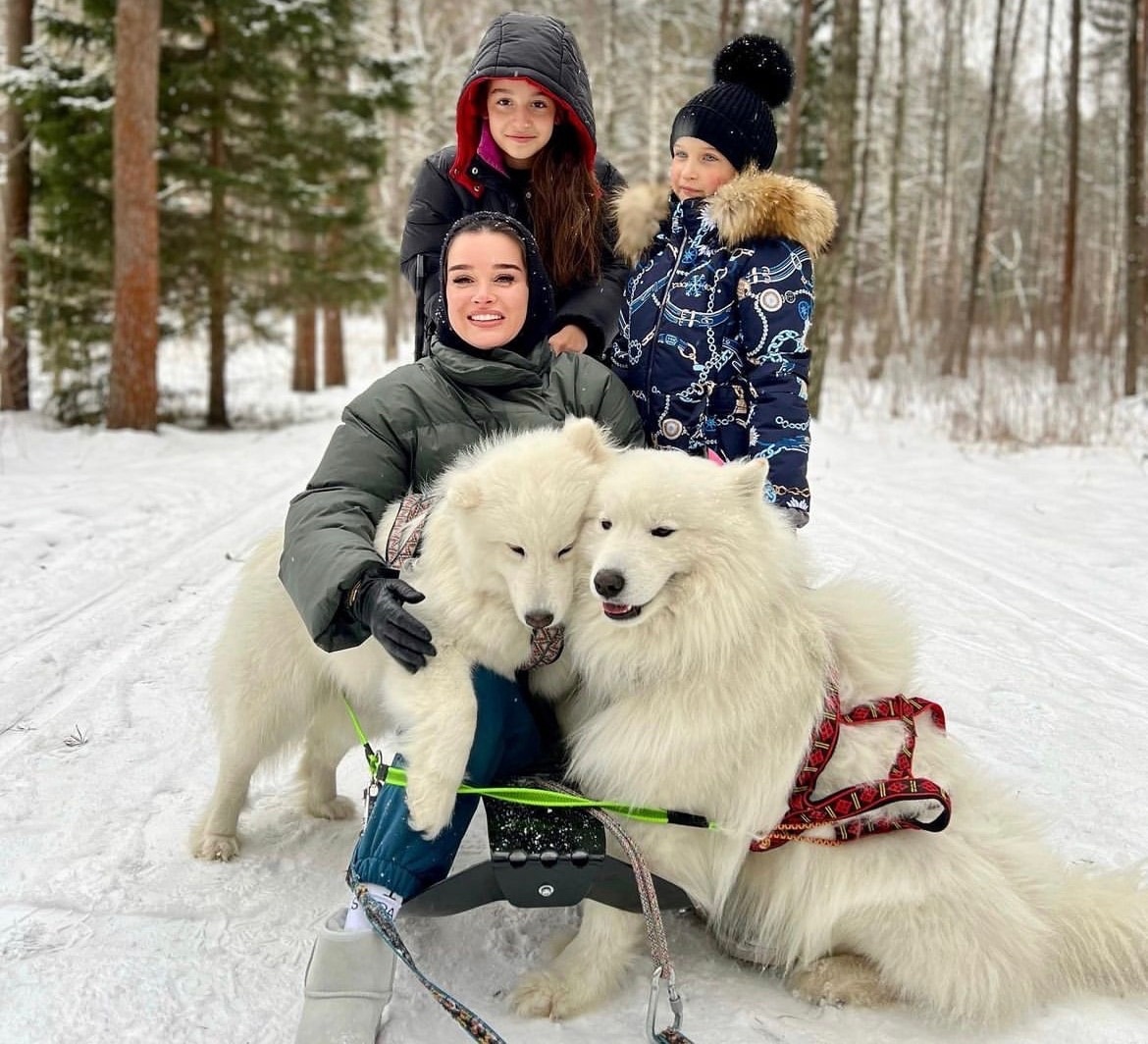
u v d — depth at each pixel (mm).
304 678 2809
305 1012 2107
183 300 14797
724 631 2209
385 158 16234
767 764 2270
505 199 3621
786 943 2404
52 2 13672
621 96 30812
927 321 32750
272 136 14781
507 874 2205
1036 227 37938
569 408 2963
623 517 2158
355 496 2588
